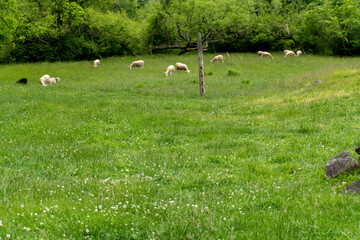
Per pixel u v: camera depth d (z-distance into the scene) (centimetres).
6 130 1357
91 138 1248
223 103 2088
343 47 5012
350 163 782
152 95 2512
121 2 6525
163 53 5709
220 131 1352
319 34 5284
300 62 4203
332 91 1933
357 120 1312
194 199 649
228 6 5475
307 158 956
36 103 1919
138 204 596
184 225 464
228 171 889
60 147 1103
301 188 719
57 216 504
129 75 3528
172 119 1605
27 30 4219
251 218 518
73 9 4662
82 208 545
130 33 5094
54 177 832
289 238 441
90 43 5016
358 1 4888
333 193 655
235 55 5181
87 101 2070
